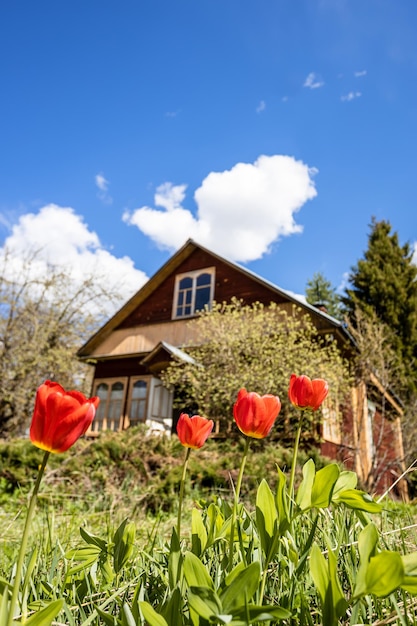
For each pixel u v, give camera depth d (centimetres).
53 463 561
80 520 278
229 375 1024
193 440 121
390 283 2388
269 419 109
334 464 101
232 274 1439
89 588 117
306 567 115
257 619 74
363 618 102
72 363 1538
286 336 1085
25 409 1462
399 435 1278
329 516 155
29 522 71
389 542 144
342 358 1145
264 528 102
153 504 508
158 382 1412
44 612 70
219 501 148
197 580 81
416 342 2228
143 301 1589
